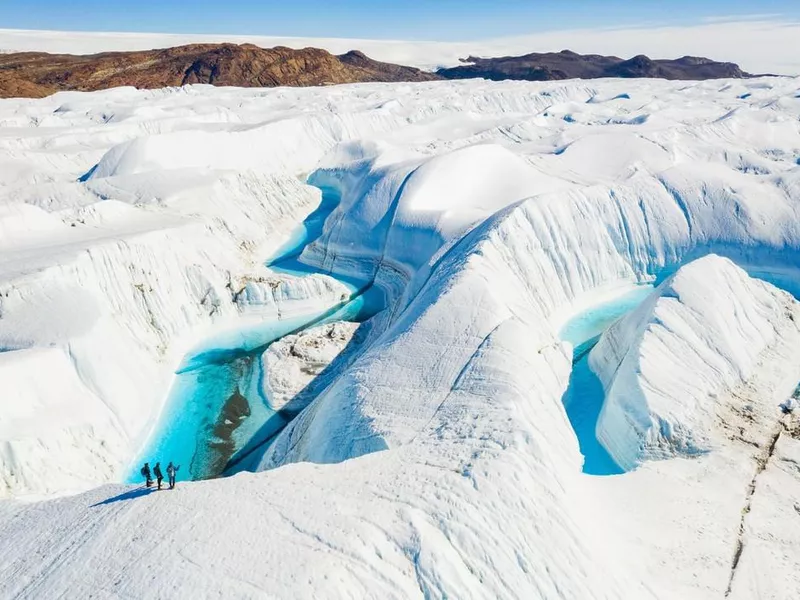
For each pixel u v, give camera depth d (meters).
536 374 24.95
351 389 25.91
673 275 31.92
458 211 47.44
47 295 31.95
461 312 28.58
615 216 45.81
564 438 23.31
